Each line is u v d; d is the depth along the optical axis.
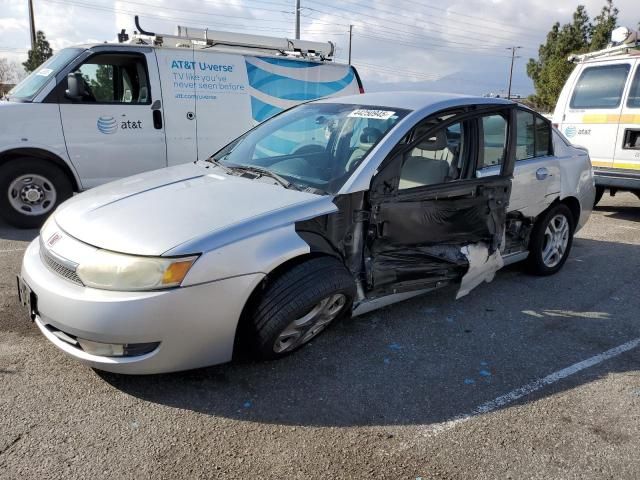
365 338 3.66
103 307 2.60
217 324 2.79
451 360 3.44
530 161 4.66
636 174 7.29
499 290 4.69
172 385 2.98
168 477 2.33
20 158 6.07
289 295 2.94
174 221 2.89
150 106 6.69
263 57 7.62
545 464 2.53
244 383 3.04
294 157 3.87
